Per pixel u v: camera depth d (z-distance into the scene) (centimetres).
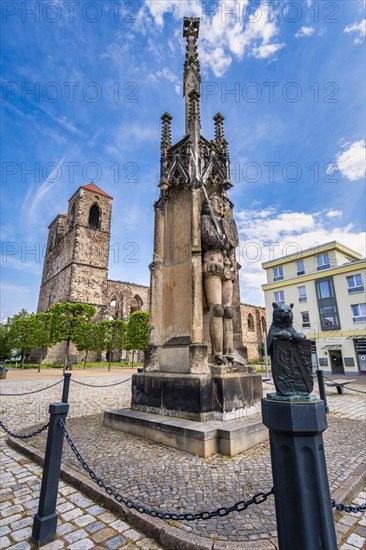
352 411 943
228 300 699
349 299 3181
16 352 5050
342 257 3538
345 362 3108
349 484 379
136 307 6059
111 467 434
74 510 340
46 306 5584
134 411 665
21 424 753
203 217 713
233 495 348
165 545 274
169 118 880
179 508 319
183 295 707
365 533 292
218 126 887
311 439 190
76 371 3072
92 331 3525
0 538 292
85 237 5012
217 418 554
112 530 302
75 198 5419
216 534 274
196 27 974
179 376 598
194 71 898
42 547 276
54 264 5700
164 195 805
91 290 4866
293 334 233
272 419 198
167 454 483
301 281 3550
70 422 725
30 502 363
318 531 176
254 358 5566
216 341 648
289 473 190
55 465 309
